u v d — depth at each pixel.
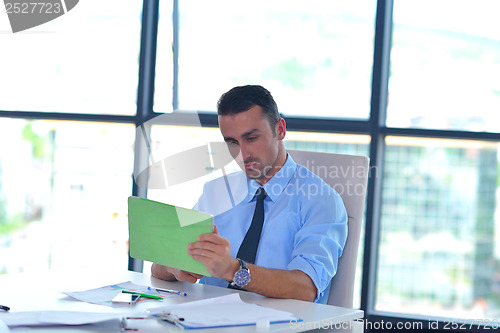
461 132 2.81
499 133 2.78
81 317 1.22
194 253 1.42
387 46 2.88
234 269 1.45
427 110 2.87
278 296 1.51
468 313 2.91
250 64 3.04
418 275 2.94
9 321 1.21
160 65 3.11
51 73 3.17
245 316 1.25
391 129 2.87
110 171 3.21
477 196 2.87
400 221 2.94
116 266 3.25
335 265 1.72
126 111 3.14
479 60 2.81
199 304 1.35
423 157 2.90
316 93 2.96
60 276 1.75
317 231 1.75
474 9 2.80
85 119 3.14
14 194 3.27
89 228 3.26
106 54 3.13
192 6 3.08
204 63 3.09
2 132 3.23
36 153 3.24
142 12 3.08
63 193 3.26
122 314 1.28
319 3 2.95
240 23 3.04
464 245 2.90
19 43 3.17
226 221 1.97
